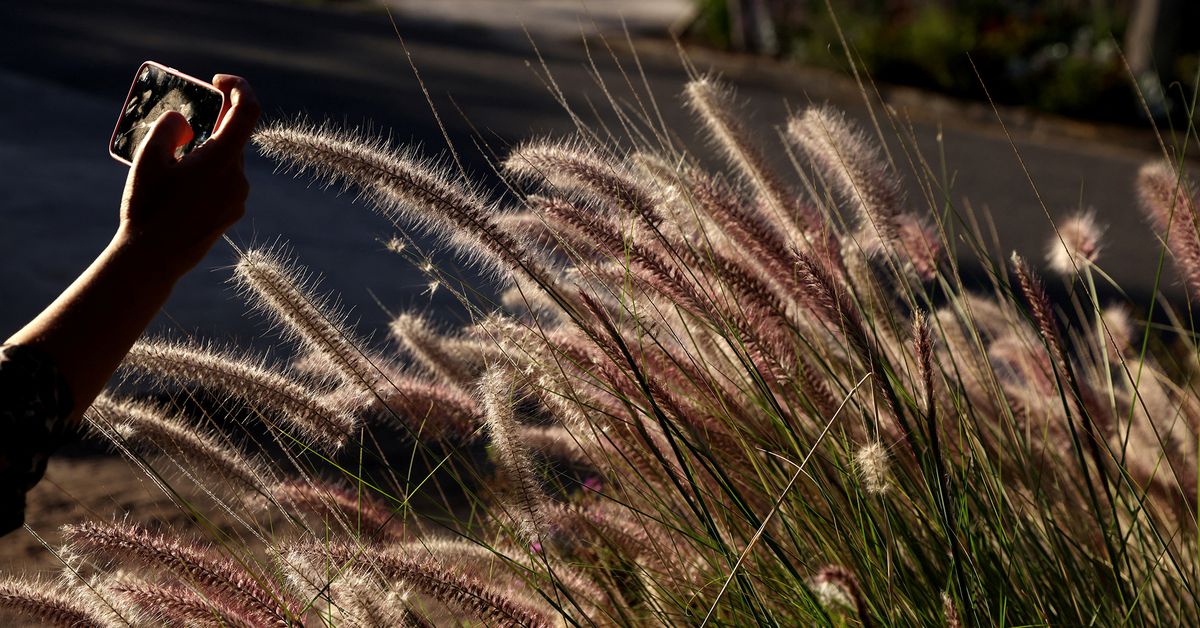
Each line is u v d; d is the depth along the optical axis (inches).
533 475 81.4
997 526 86.4
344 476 133.6
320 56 606.2
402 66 595.2
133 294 51.8
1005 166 473.4
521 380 89.8
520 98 520.1
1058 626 81.4
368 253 277.3
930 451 82.4
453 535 108.1
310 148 80.6
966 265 284.8
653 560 96.7
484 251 84.9
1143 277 315.9
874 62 649.0
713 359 100.0
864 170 103.2
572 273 93.4
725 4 765.3
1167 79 583.8
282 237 283.4
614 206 90.7
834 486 90.4
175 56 563.8
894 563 83.9
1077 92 585.9
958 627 66.0
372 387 87.2
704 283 94.8
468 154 381.7
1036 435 108.3
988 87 618.8
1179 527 97.2
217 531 90.1
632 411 83.0
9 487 47.1
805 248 100.3
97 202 312.2
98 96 460.8
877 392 88.7
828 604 75.4
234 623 75.0
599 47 755.4
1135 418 113.4
